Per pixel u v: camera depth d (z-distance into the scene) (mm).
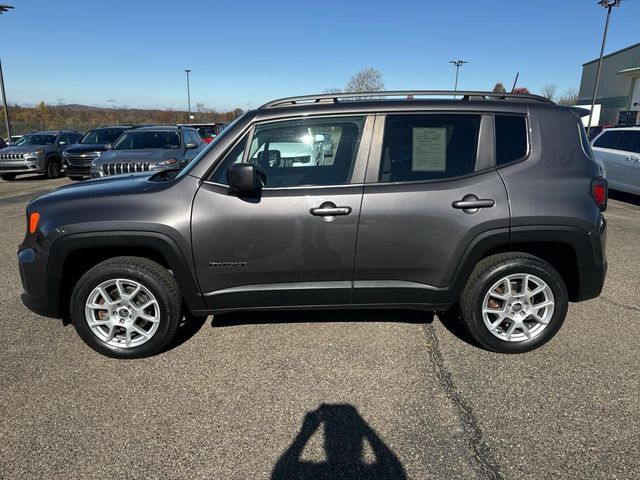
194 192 3070
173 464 2297
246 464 2297
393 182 3094
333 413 2682
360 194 3053
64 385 2969
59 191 3389
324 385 2949
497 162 3133
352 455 2352
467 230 3059
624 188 9922
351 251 3094
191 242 3045
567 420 2590
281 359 3262
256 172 2949
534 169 3123
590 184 3156
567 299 3256
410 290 3197
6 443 2447
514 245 3264
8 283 4820
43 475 2227
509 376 3031
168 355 3336
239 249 3076
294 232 3059
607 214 8555
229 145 3133
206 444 2439
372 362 3211
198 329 3723
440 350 3367
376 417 2643
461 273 3143
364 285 3186
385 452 2369
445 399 2795
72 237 3033
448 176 3109
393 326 3738
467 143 3146
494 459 2311
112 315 3227
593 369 3104
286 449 2398
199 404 2771
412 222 3059
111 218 3025
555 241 3113
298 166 3125
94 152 13484
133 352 3248
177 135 10547
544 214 3059
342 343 3477
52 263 3082
